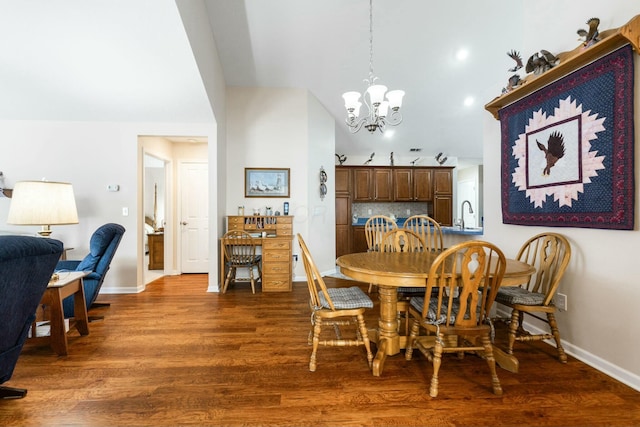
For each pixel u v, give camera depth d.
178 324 2.71
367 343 1.96
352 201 6.13
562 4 2.17
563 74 2.03
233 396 1.64
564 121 2.02
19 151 3.66
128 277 3.81
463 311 1.64
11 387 1.70
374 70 4.13
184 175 5.04
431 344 2.12
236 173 4.35
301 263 4.43
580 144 1.91
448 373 1.86
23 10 2.34
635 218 1.65
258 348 2.23
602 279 1.85
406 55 3.89
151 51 2.76
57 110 3.52
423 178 6.21
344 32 3.55
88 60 2.83
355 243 6.07
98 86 3.17
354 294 2.15
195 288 4.04
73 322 2.64
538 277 2.17
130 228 3.79
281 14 3.32
